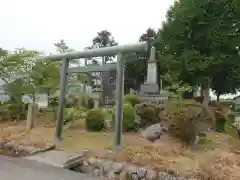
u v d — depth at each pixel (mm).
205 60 12398
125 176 5453
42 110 13742
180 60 12953
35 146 7586
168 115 8078
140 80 27359
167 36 14656
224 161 5746
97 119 9461
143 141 7633
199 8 12500
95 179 5414
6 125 11094
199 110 8633
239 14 12438
